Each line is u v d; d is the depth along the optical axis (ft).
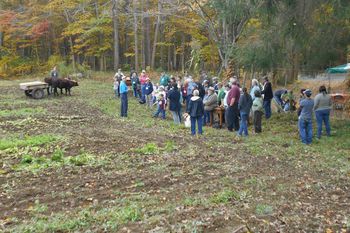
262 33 47.75
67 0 129.18
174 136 40.68
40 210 19.43
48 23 139.54
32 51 160.35
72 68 125.49
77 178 25.02
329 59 48.91
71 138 37.17
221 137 40.96
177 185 23.77
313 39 45.78
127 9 108.99
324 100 40.65
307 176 26.45
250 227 17.40
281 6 44.01
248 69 51.29
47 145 34.14
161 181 24.48
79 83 105.09
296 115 55.36
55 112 55.83
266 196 21.95
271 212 19.25
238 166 28.53
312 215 19.27
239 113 45.39
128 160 29.55
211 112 49.93
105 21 127.85
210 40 101.04
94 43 141.38
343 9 38.70
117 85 76.84
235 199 21.18
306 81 85.76
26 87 71.31
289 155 32.89
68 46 159.84
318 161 30.96
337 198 22.04
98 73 128.06
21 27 138.82
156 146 34.60
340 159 31.78
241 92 46.70
